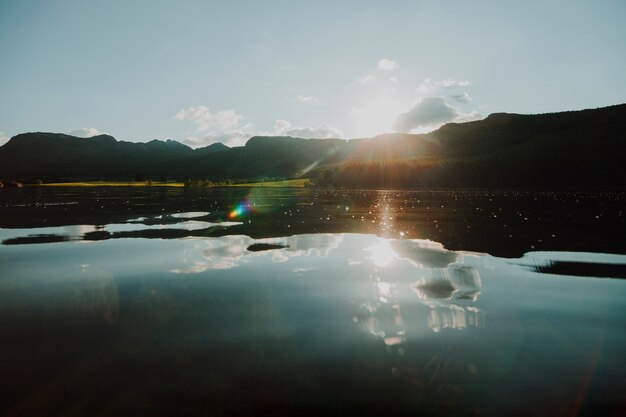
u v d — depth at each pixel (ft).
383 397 11.09
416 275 23.40
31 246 32.45
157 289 20.65
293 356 13.44
